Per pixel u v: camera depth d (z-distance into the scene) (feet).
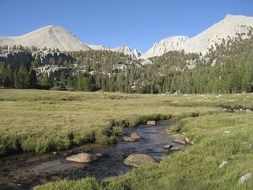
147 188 50.67
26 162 81.30
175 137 120.67
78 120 142.51
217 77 587.27
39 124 124.36
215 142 79.10
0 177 67.72
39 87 595.88
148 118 176.45
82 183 51.88
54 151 94.73
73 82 645.51
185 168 59.98
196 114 196.34
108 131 122.52
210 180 51.70
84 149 99.04
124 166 78.13
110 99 329.31
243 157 62.64
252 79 495.41
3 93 319.88
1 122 125.29
